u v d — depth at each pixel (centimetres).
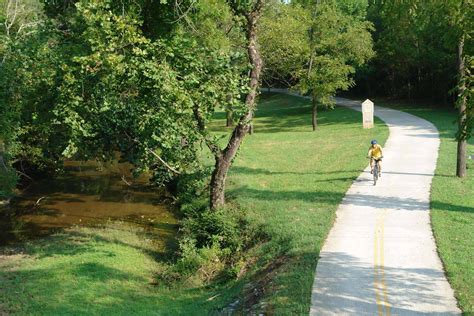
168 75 1445
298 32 3984
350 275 1197
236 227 1805
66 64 1462
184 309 1274
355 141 3388
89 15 1410
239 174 2600
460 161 2139
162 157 1898
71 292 1435
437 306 1027
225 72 1603
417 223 1572
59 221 2245
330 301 1064
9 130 2198
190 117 1636
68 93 1496
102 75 1488
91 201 2558
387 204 1802
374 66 6166
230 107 1662
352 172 2398
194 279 1566
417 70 5894
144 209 2406
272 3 3788
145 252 1841
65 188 2828
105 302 1362
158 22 1642
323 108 5784
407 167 2397
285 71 4250
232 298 1270
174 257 1762
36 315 1273
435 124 3828
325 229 1556
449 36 1470
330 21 4047
